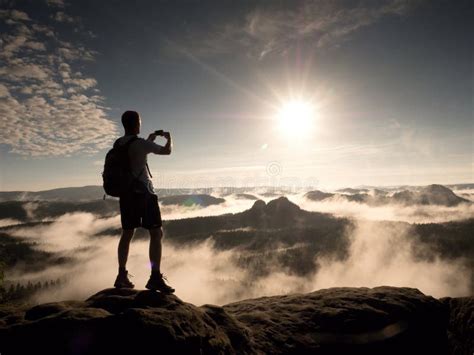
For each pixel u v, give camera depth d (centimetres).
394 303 817
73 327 445
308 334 699
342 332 719
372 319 753
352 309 768
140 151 552
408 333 766
